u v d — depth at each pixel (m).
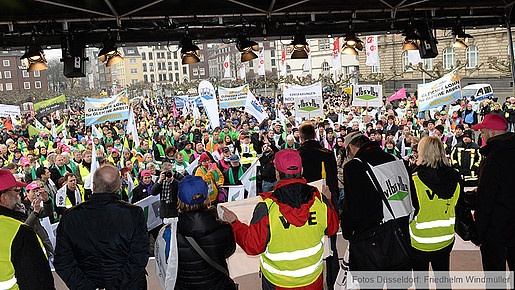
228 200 8.01
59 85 125.81
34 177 10.32
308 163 4.81
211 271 3.10
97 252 3.25
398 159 3.53
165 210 6.94
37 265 3.10
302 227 3.07
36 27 7.83
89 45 8.77
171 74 149.50
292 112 25.72
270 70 121.88
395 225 3.37
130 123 14.41
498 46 41.94
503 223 3.48
